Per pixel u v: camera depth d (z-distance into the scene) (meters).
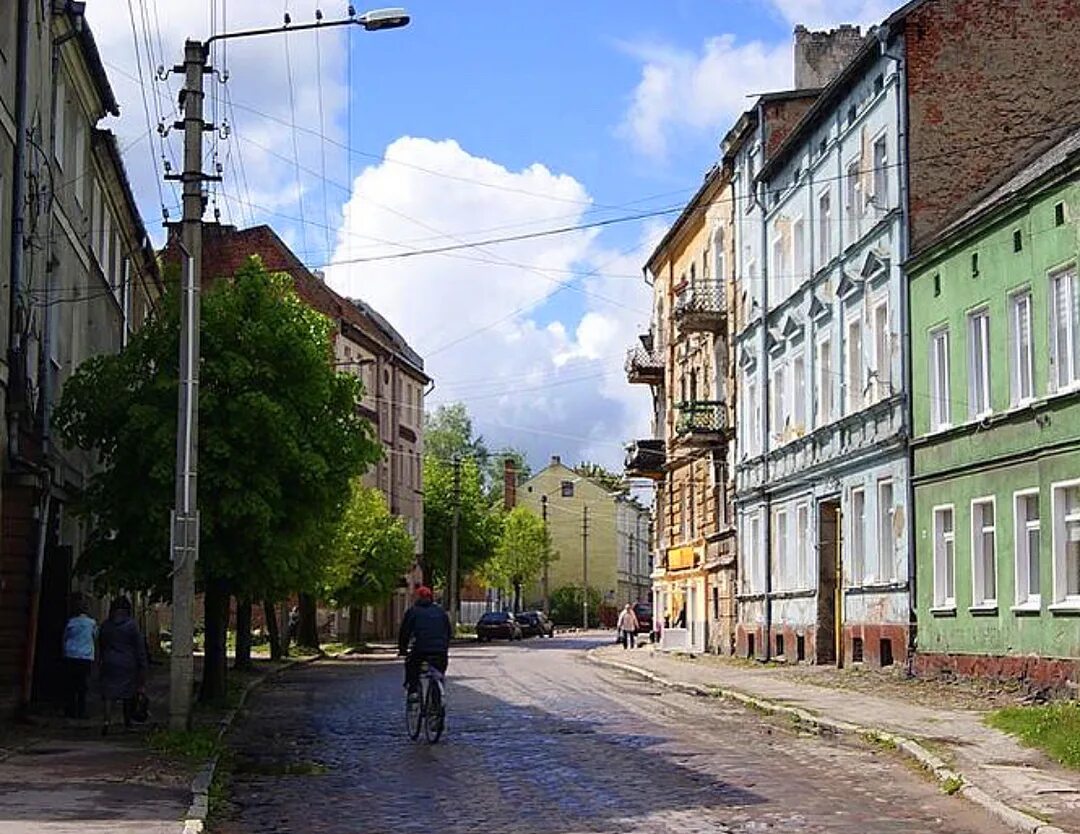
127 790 14.91
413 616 21.30
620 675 39.47
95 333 33.50
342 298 75.25
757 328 43.94
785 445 40.44
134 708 21.44
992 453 26.98
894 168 31.69
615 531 126.19
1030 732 19.30
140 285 42.59
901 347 31.14
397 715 25.77
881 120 32.59
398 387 80.44
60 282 27.47
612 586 125.38
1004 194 26.39
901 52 31.38
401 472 80.75
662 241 57.62
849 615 34.59
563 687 33.72
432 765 18.08
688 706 27.73
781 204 41.38
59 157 27.02
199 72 19.77
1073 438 23.84
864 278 33.75
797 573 39.44
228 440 23.25
